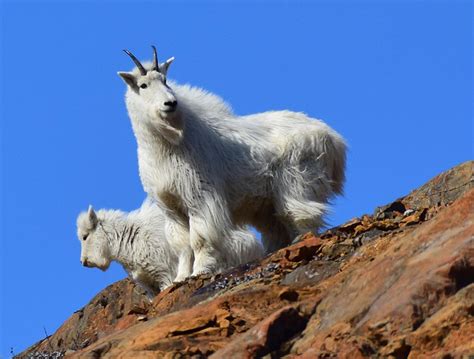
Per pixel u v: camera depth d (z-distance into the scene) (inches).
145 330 1095.0
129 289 1838.1
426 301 882.1
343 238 1242.6
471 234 942.4
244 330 1048.8
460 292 866.8
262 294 1096.8
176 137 1464.1
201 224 1485.0
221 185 1509.6
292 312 984.9
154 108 1454.2
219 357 957.2
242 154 1531.7
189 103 1529.3
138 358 1010.1
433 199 1425.9
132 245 1893.5
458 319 845.8
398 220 1272.1
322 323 968.9
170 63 1513.3
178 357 1002.7
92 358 1077.8
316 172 1557.6
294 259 1244.5
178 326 1069.1
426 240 996.6
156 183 1501.0
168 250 1876.2
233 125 1550.2
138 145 1514.5
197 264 1485.0
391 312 885.8
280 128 1572.3
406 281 924.6
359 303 949.2
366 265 1040.8
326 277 1135.6
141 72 1486.2
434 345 844.6
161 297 1358.3
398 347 856.3
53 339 1722.4
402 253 998.4
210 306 1098.1
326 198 1568.7
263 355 949.8
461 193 1402.6
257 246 1508.4
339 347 897.5
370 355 872.3
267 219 1587.1
